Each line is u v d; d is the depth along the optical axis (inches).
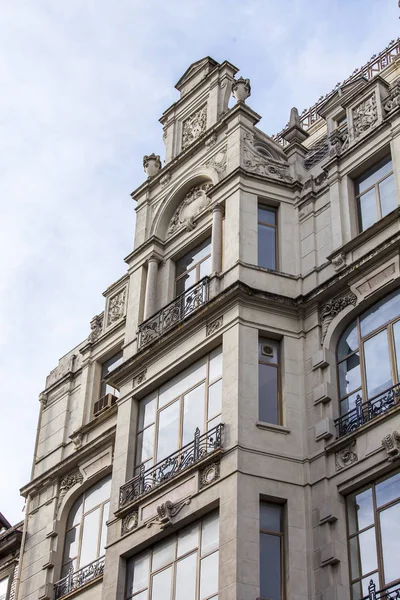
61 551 1396.4
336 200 1213.7
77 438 1450.5
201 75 1494.8
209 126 1406.3
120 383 1273.4
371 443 1019.9
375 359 1083.9
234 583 963.3
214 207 1280.8
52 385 1594.5
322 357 1115.3
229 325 1143.6
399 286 1091.9
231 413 1078.4
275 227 1255.5
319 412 1088.8
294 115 1363.2
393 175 1168.8
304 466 1063.6
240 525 999.6
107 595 1111.6
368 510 1002.1
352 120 1253.1
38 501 1478.8
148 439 1200.2
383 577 958.4
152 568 1092.5
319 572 993.5
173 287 1322.6
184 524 1072.2
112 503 1181.7
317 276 1187.3
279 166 1304.1
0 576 1589.6
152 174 1446.9
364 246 1146.7
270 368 1133.7
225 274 1203.9
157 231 1374.3
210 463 1069.8
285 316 1165.1
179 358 1190.9
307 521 1029.8
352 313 1124.5
